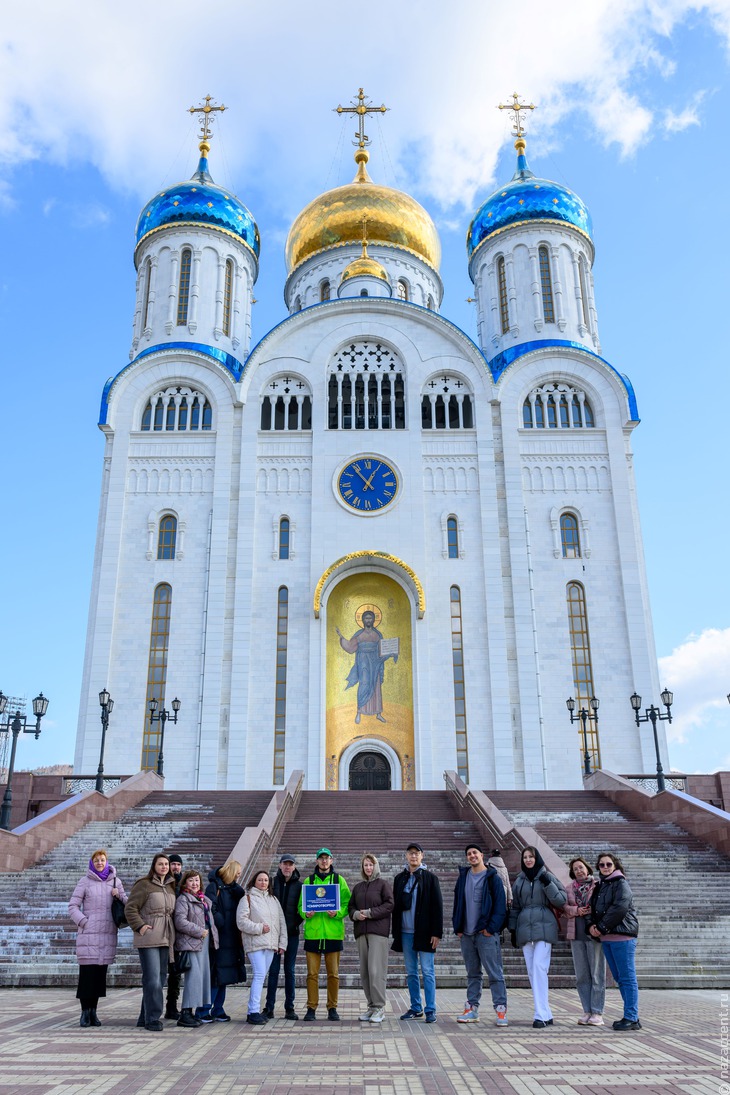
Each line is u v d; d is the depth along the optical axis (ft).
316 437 152.25
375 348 160.15
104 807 97.96
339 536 145.89
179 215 172.14
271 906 43.73
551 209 173.88
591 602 143.54
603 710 137.28
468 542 146.20
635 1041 36.96
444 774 120.26
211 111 194.18
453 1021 42.73
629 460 152.25
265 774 132.87
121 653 140.15
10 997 52.31
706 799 113.91
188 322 164.96
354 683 142.82
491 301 174.29
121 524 147.74
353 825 92.94
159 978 40.73
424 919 43.11
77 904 42.19
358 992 54.34
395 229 194.59
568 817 99.76
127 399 155.84
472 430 152.76
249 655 138.92
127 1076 30.86
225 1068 32.17
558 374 158.20
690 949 61.77
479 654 139.64
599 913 40.88
